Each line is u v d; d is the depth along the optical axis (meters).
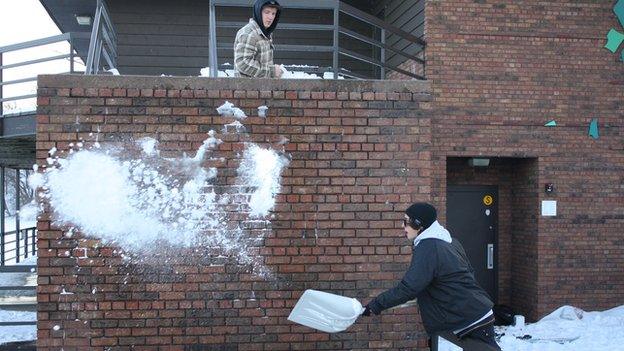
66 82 5.04
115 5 10.38
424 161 5.36
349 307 4.43
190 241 5.11
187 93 5.15
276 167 5.21
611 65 9.16
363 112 5.31
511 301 10.01
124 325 5.02
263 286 5.16
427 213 4.27
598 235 9.12
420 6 9.02
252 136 5.20
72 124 5.04
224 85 5.19
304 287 5.20
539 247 9.05
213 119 5.17
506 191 10.03
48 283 4.97
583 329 8.12
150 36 10.43
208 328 5.10
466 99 8.85
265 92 5.21
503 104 8.94
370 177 5.30
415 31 9.25
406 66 9.58
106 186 5.05
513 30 8.94
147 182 5.10
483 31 8.88
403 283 4.14
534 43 8.99
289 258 5.20
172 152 5.12
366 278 5.26
